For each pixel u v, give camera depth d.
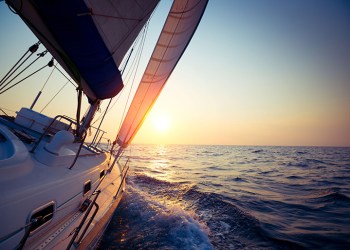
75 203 3.07
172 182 13.07
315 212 8.41
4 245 1.58
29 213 1.91
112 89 4.68
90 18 3.00
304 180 15.63
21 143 2.61
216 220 7.13
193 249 4.99
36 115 4.41
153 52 5.25
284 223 7.17
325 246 5.50
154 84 5.11
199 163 29.47
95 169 4.18
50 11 2.69
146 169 19.45
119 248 4.96
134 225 6.15
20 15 2.69
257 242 5.69
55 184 2.41
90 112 5.43
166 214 7.00
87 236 2.90
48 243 2.28
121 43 4.02
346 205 9.16
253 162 31.28
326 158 39.12
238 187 12.93
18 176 1.96
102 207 4.07
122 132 7.07
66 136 2.74
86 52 3.33
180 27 5.04
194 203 8.96
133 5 3.66
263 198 10.43
